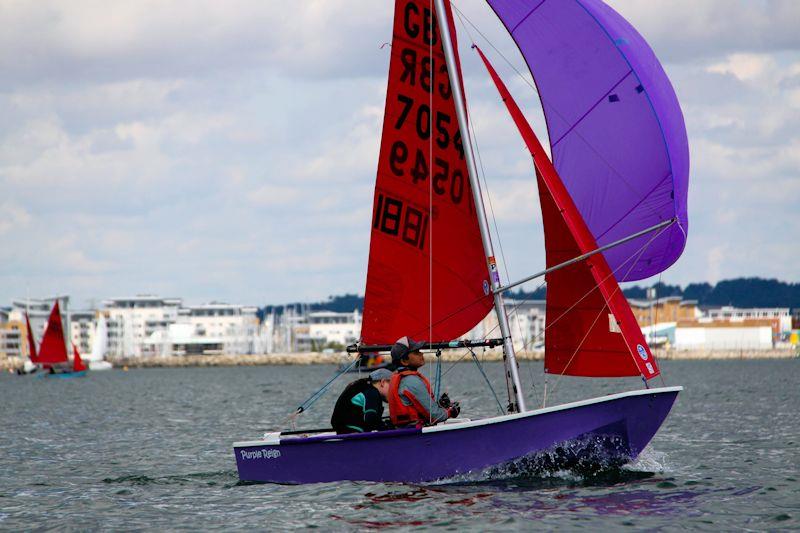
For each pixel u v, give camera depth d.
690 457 76.75
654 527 47.94
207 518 53.25
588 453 57.12
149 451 93.69
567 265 57.84
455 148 60.41
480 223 59.56
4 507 60.12
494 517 49.78
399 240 60.84
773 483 60.75
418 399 56.84
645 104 58.75
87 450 96.50
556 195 58.03
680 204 59.03
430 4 60.66
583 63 59.78
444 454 56.16
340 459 57.97
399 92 60.75
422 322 60.88
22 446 102.06
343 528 48.94
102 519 54.75
